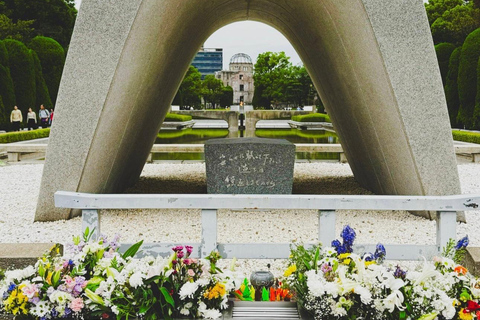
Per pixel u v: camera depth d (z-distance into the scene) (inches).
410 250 97.3
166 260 81.5
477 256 103.3
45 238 166.7
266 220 196.1
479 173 332.5
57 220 190.2
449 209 94.5
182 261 80.3
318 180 299.7
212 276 80.4
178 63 239.0
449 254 90.2
